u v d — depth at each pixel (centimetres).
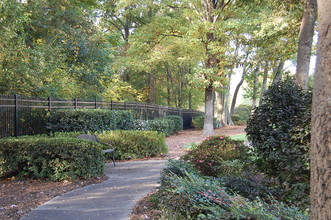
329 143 204
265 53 1596
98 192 550
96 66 1628
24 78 1047
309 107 469
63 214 420
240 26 1669
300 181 487
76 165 648
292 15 1214
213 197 335
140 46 2119
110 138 1019
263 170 570
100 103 1441
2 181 646
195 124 2936
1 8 918
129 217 405
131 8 2603
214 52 1825
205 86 1908
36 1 1196
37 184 620
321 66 212
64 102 1156
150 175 720
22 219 400
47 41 1342
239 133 2194
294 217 315
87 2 1736
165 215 364
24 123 922
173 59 2367
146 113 2011
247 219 281
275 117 522
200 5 2080
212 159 645
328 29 211
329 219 200
